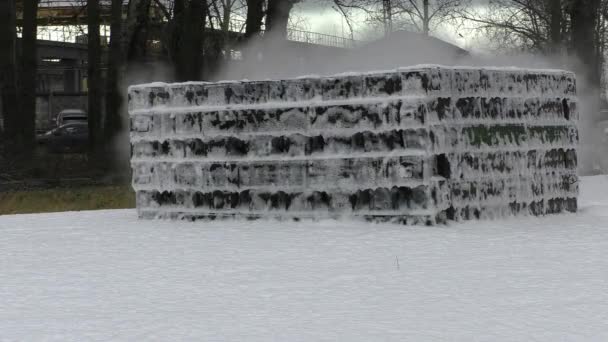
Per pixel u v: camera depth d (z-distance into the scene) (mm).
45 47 82438
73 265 11156
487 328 7602
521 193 15211
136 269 10750
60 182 34000
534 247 11805
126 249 12391
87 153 40344
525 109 15375
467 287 9258
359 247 11945
